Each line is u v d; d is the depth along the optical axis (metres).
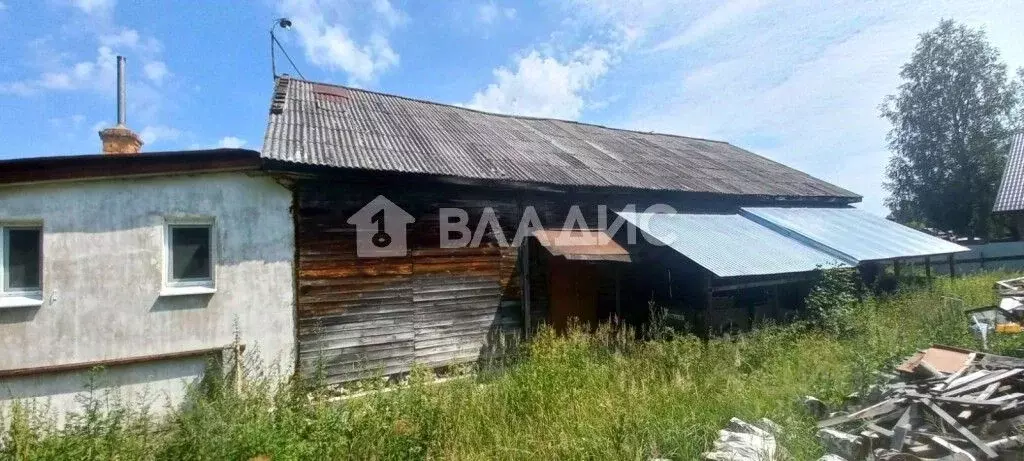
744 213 13.93
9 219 6.64
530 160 11.27
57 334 6.72
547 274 10.54
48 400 6.16
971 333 8.81
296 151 8.06
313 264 8.08
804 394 6.27
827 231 13.55
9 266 6.79
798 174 18.73
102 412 6.05
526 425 5.78
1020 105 31.80
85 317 6.83
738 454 4.69
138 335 7.01
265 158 7.43
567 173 10.93
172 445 4.94
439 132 11.80
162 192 7.25
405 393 6.23
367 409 5.61
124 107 10.70
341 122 10.52
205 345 7.31
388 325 8.65
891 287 13.73
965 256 24.12
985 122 31.92
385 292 8.66
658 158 15.07
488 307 9.70
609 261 9.95
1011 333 8.62
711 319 9.41
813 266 10.83
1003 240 23.84
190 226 7.52
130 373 6.82
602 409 5.88
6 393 6.38
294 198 8.02
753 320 10.48
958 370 6.36
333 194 8.34
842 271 10.44
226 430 4.93
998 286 13.24
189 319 7.27
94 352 6.83
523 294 10.08
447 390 6.61
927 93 33.59
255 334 7.61
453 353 9.23
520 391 6.45
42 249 6.77
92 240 6.91
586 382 6.80
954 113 32.78
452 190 9.48
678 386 6.55
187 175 7.37
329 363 8.08
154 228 7.19
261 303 7.68
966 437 4.88
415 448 5.12
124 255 7.04
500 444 5.34
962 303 10.95
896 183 35.91
